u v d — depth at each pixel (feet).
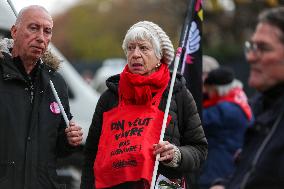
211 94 42.45
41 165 28.43
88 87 58.80
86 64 208.13
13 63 28.63
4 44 30.01
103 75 148.77
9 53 29.50
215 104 42.22
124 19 280.51
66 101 30.48
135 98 28.14
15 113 28.30
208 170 41.37
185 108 28.50
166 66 28.73
